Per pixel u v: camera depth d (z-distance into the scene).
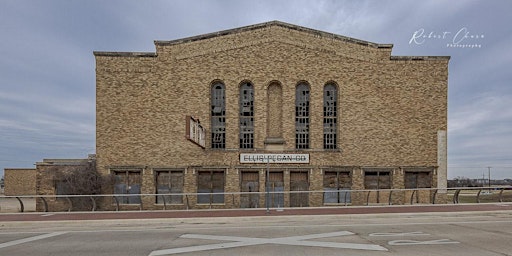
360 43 24.48
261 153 23.94
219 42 24.41
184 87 24.14
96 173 23.44
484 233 11.61
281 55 24.45
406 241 10.38
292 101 24.23
